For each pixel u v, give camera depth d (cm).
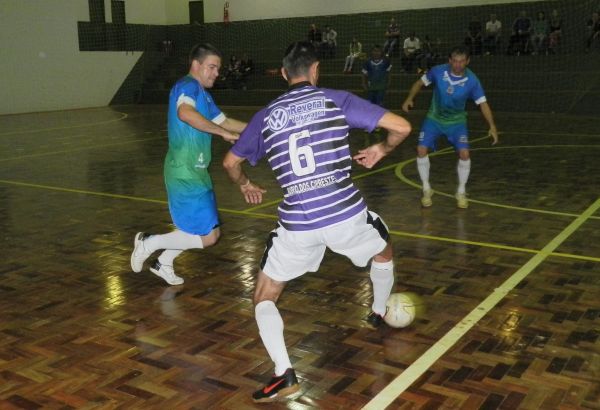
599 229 607
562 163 997
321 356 355
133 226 660
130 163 1098
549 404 298
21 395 314
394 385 319
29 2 2233
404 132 294
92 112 2252
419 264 514
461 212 691
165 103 2617
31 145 1357
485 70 2122
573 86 1936
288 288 466
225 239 604
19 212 729
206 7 2733
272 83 2438
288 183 301
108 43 2542
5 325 405
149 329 397
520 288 455
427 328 390
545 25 2023
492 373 330
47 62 2317
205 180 435
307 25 2539
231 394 314
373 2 2394
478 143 1276
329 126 296
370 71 1548
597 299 431
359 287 467
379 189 829
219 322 407
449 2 2255
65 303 443
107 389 320
